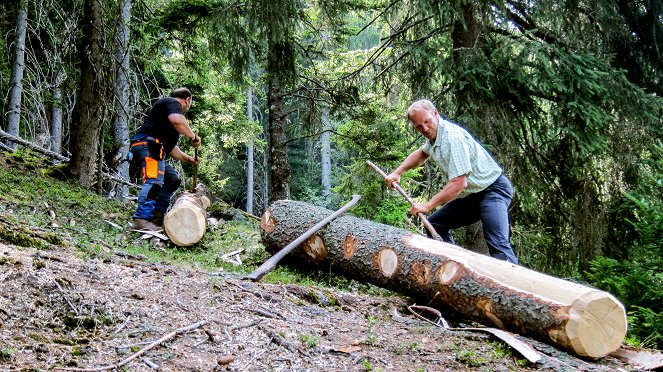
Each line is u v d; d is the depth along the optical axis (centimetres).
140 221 587
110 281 317
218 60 954
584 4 834
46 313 266
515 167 770
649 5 830
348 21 1029
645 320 441
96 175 880
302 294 373
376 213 941
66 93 1047
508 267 352
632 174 771
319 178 2612
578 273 848
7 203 566
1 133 864
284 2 828
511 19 841
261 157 2833
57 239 400
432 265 381
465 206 457
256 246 593
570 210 851
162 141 598
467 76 747
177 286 334
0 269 291
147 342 255
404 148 937
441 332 329
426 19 852
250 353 259
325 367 255
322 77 1044
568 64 733
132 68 1091
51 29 1001
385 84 970
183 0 840
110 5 815
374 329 327
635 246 770
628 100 758
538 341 321
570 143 812
